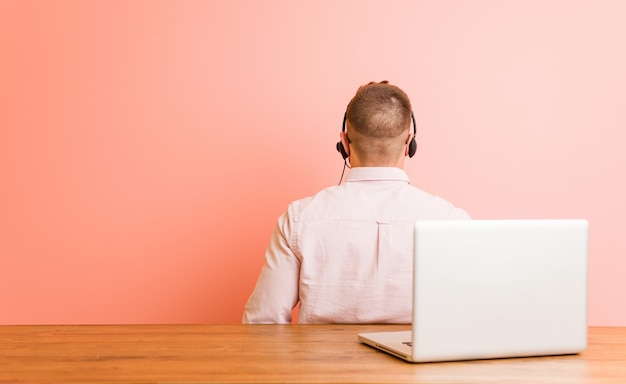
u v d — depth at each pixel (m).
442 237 1.06
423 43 2.38
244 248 2.38
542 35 2.41
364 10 2.37
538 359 1.12
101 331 1.30
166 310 2.38
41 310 2.37
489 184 2.40
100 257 2.37
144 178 2.36
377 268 1.53
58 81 2.35
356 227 1.54
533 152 2.41
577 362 1.10
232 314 2.38
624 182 2.42
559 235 1.12
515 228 1.09
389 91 1.64
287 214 1.58
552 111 2.41
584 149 2.41
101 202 2.36
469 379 0.98
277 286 1.57
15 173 2.35
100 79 2.35
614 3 2.41
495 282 1.08
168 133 2.36
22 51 2.34
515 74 2.40
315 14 2.36
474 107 2.39
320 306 1.54
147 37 2.35
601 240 2.42
